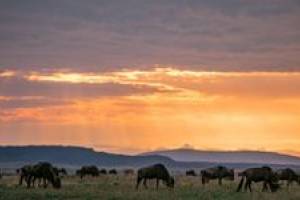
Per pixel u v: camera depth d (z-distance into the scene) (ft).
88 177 444.14
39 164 290.35
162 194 250.37
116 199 231.71
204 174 341.62
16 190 266.16
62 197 236.43
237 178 487.61
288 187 311.68
